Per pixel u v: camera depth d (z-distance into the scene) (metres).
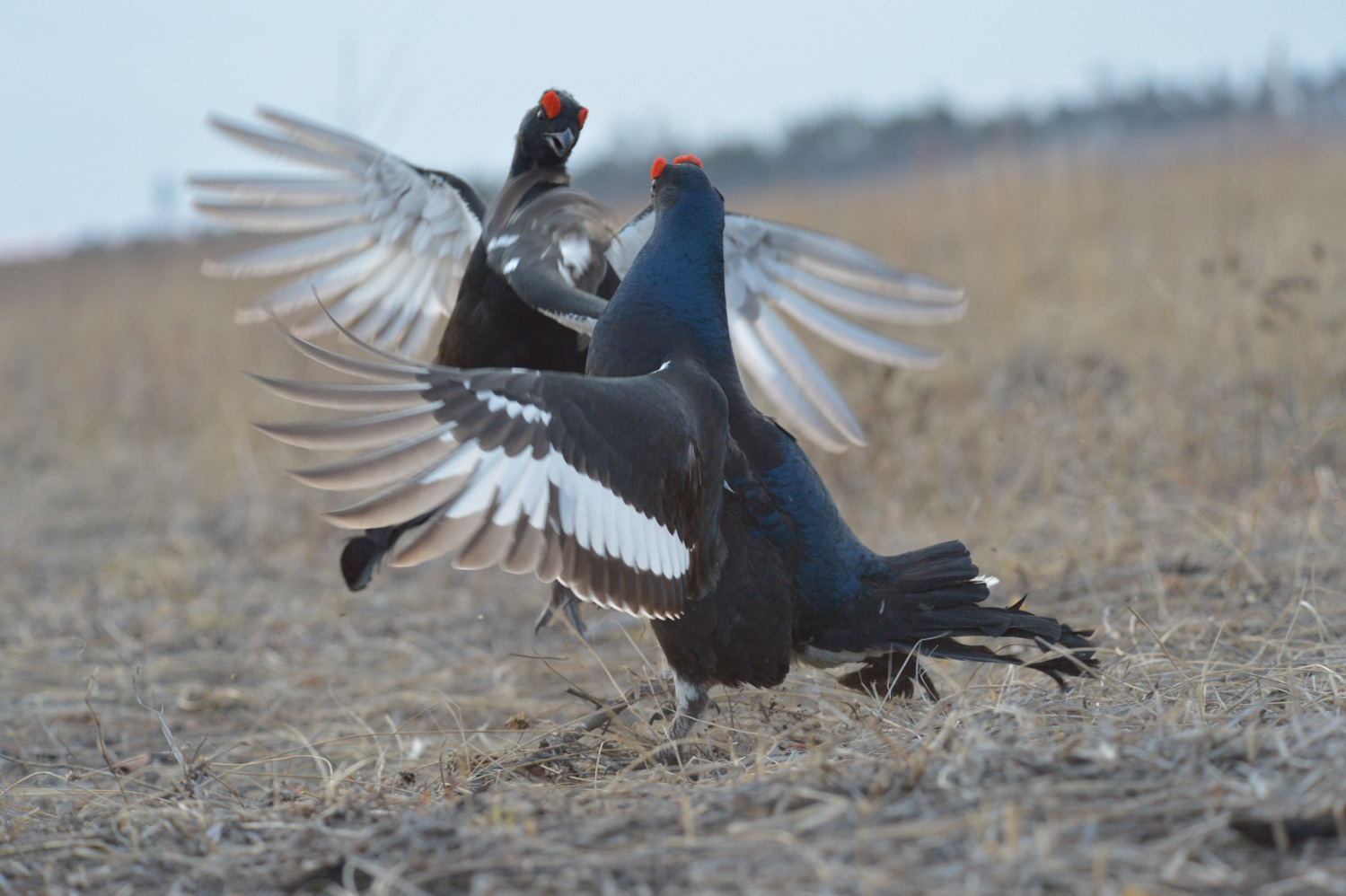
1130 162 32.41
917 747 6.62
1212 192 25.41
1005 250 22.05
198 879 6.04
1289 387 15.45
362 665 12.42
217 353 25.06
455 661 12.27
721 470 7.68
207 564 16.03
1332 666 7.85
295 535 16.86
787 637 8.03
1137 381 16.48
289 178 11.04
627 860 5.41
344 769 8.41
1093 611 10.80
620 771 7.61
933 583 8.14
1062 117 41.25
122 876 6.16
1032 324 19.83
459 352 10.68
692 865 5.30
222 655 12.85
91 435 23.91
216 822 6.80
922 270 22.83
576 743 8.48
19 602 15.03
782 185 32.97
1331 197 23.53
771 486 8.02
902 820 5.52
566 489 6.54
